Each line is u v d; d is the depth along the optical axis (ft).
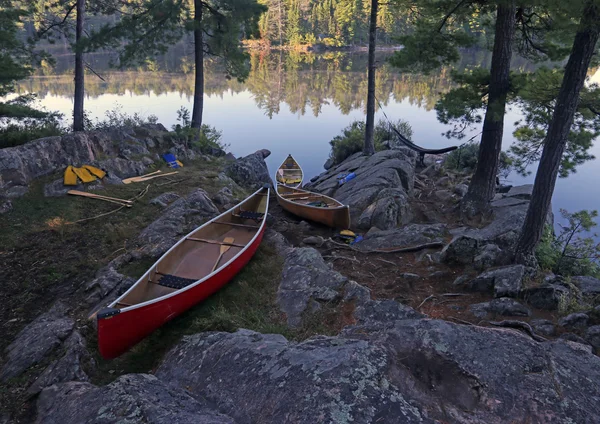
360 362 14.37
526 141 35.24
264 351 16.71
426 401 13.19
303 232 39.42
